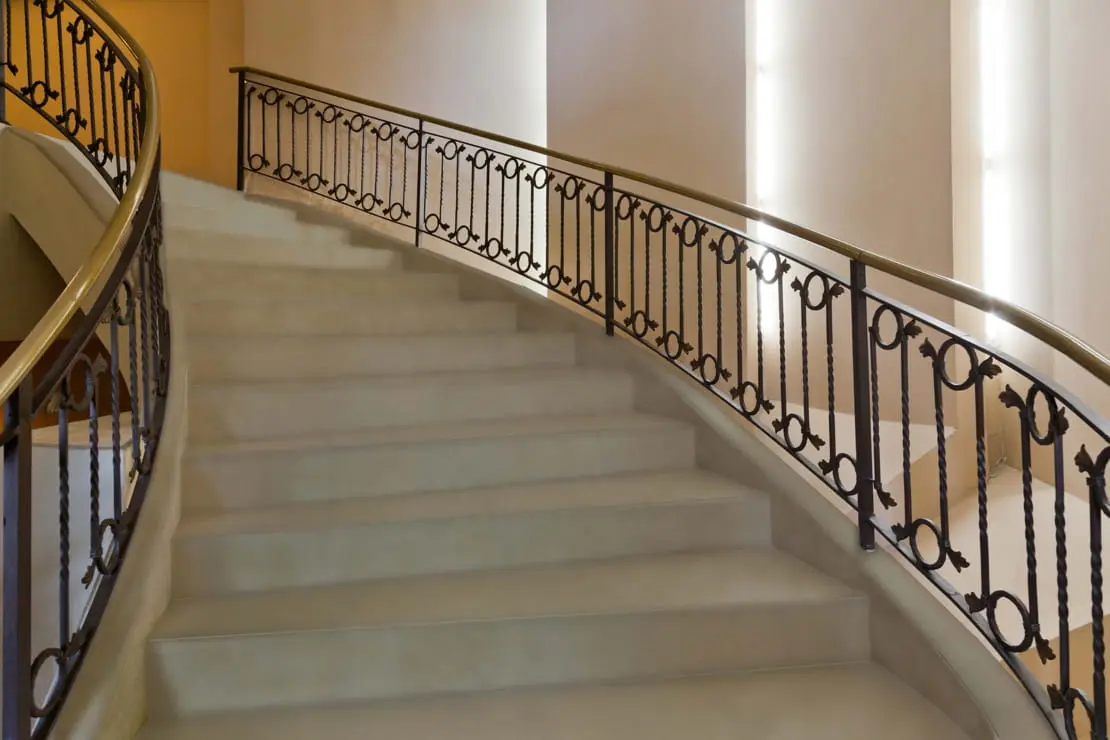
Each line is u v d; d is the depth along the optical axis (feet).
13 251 10.78
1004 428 12.69
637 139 15.81
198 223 12.51
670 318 15.12
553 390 9.86
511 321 12.04
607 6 16.40
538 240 18.62
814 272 7.36
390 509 7.35
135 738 5.20
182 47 21.94
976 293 5.46
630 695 5.84
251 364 9.47
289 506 7.52
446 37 19.29
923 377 12.08
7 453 4.17
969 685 5.33
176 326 9.14
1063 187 11.63
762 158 14.34
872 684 5.96
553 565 7.24
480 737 5.23
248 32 19.84
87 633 5.11
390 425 9.17
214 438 8.42
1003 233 12.54
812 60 13.69
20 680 4.16
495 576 6.95
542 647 6.01
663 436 8.98
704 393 9.61
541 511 7.29
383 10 19.33
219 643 5.61
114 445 5.90
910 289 12.34
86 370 5.23
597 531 7.41
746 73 14.10
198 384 8.96
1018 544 10.82
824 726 5.36
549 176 12.00
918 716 5.49
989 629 5.60
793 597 6.37
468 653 5.93
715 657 6.20
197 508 7.40
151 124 7.75
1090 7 11.16
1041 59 11.98
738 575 6.91
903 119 12.46
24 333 11.15
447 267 13.33
